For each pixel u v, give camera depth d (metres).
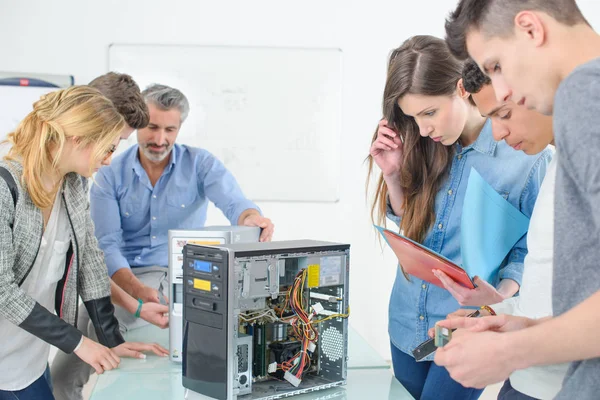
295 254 1.33
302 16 3.92
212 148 3.96
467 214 1.35
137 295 2.01
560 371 1.01
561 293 0.82
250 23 3.90
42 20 3.75
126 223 2.35
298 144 3.99
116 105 1.81
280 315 1.39
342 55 3.95
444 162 1.62
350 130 4.01
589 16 4.07
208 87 3.91
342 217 4.06
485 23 0.88
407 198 1.70
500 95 0.93
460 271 1.20
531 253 1.10
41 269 1.59
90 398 1.29
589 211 0.78
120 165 2.29
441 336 0.99
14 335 1.56
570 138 0.75
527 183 1.52
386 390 1.35
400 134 1.67
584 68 0.76
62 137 1.44
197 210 2.48
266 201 4.02
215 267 1.25
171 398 1.29
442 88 1.45
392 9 3.95
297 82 3.95
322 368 1.42
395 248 1.36
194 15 3.86
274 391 1.30
